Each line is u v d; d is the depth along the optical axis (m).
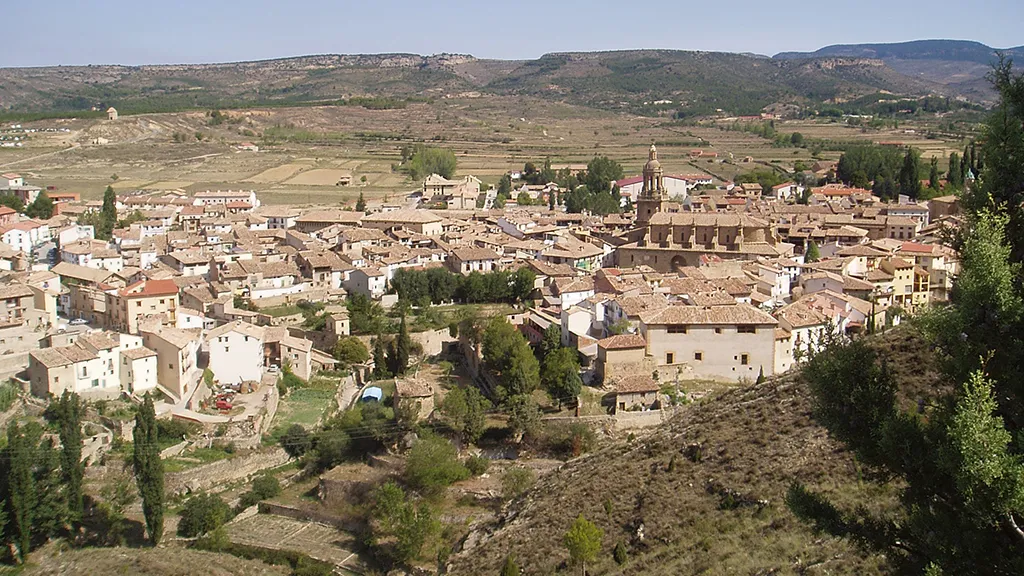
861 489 67.88
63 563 102.75
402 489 111.38
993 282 41.28
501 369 137.50
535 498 90.44
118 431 126.88
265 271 190.50
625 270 187.25
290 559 103.50
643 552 71.88
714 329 134.12
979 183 45.75
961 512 39.75
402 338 155.88
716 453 82.69
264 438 132.38
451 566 83.69
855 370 46.16
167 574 98.25
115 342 140.88
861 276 175.88
